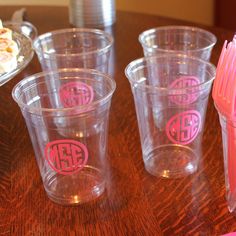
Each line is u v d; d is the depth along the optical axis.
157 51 0.76
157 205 0.59
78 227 0.56
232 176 0.55
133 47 1.10
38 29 1.23
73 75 0.64
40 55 0.81
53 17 1.32
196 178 0.63
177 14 1.99
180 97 0.60
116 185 0.63
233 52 0.49
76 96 0.66
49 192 0.61
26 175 0.66
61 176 0.62
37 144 0.60
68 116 0.55
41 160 0.61
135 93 0.63
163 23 1.23
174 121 0.63
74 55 0.77
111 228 0.55
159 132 0.65
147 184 0.63
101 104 0.56
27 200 0.61
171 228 0.55
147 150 0.66
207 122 0.76
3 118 0.83
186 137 0.65
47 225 0.56
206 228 0.55
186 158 0.65
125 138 0.74
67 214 0.58
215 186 0.62
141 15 1.30
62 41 0.91
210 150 0.69
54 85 0.64
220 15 2.01
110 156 0.69
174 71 0.68
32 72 0.99
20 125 0.80
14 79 0.96
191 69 0.67
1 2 1.72
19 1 1.74
